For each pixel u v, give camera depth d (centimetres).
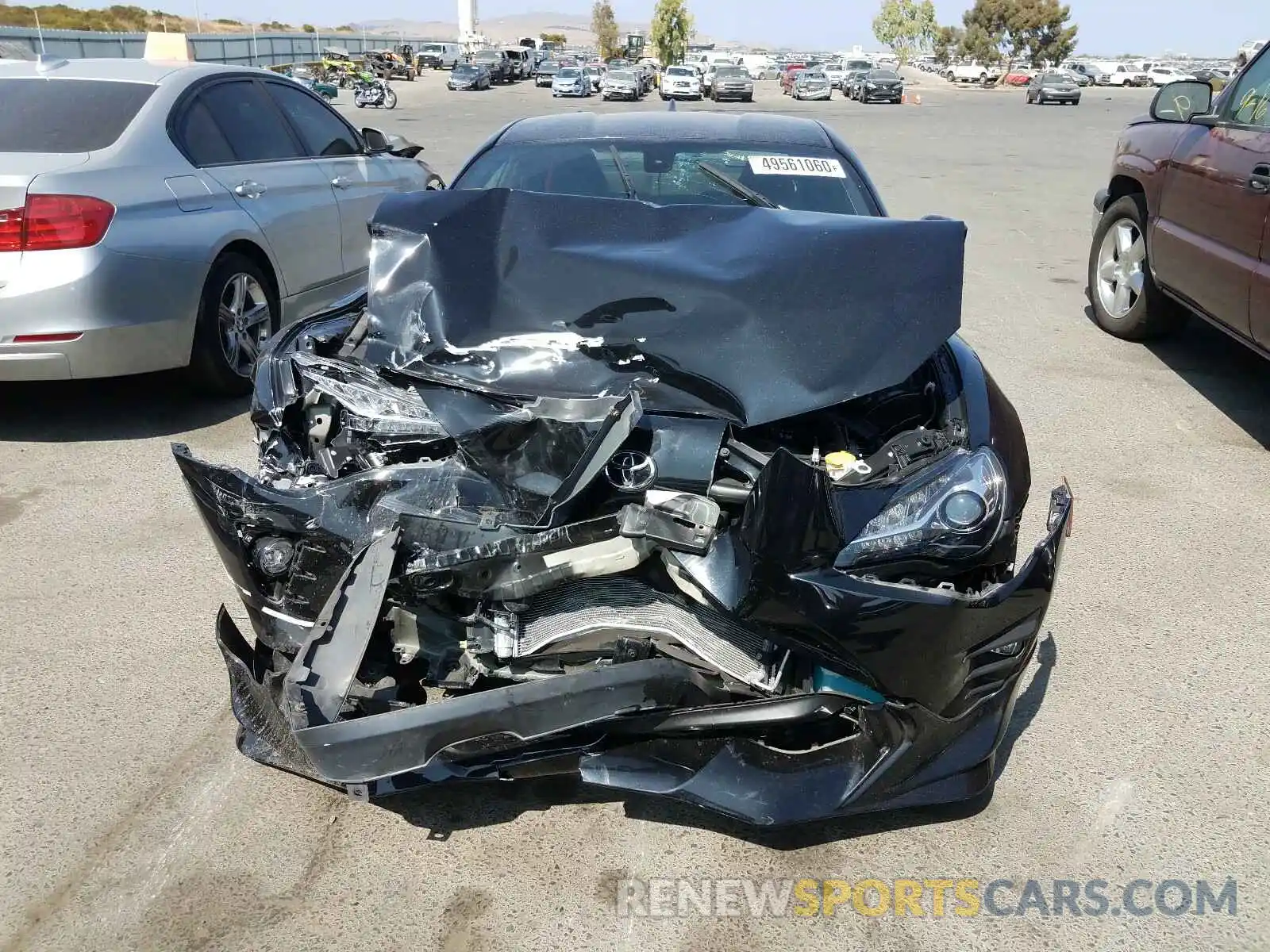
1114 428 558
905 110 3822
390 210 310
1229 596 390
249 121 602
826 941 237
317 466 279
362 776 226
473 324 272
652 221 312
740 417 250
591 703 229
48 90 540
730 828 271
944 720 246
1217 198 560
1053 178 1692
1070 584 397
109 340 490
